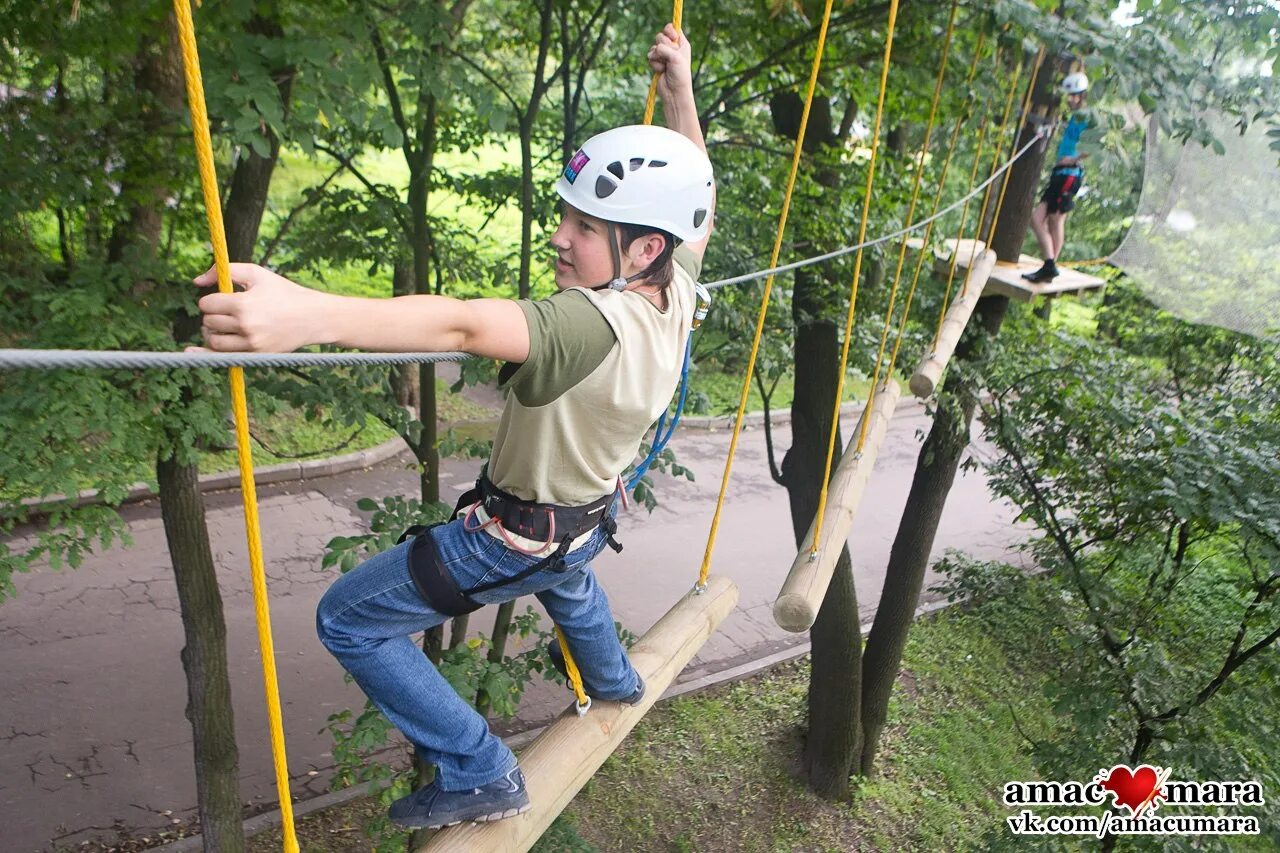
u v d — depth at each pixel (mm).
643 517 13758
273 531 11688
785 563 13070
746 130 8109
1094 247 13641
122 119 4930
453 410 15977
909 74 6820
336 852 7496
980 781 10000
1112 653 7016
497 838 2076
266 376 5246
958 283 8219
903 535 9281
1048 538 8031
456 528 1949
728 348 8414
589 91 8391
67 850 6996
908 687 11266
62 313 4211
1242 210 6543
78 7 4102
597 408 1738
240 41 4086
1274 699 6590
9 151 4590
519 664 6246
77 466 4109
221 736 5910
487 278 7496
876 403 5152
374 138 6250
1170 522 7078
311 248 6535
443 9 4875
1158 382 9352
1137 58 5648
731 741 9828
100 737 8070
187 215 5703
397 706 2014
